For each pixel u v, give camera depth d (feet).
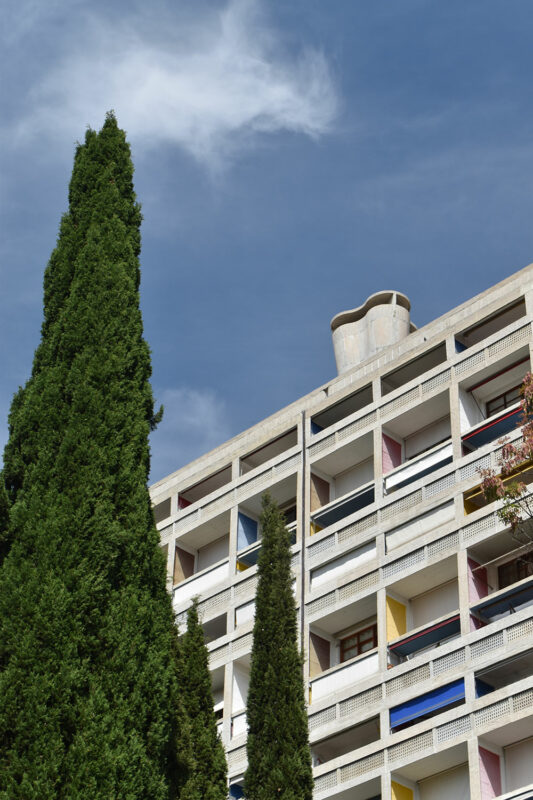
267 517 101.24
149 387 82.74
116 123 102.68
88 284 87.66
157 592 73.67
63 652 66.13
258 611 95.71
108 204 94.94
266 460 165.78
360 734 129.49
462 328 146.51
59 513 72.13
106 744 63.77
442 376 144.77
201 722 87.20
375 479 144.56
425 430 148.25
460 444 137.90
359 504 147.13
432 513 136.15
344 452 152.15
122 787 63.26
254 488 159.33
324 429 158.71
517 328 140.05
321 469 154.81
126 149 101.09
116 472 75.77
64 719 64.23
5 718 63.46
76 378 80.23
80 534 71.31
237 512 159.33
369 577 137.18
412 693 124.77
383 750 123.34
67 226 93.97
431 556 132.46
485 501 134.31
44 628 66.59
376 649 131.54
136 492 75.41
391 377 154.20
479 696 120.26
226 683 144.87
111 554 71.41
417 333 156.35
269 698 90.33
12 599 67.72
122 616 69.67
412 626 133.90
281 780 85.15
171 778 70.79
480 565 128.16
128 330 84.74
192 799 71.15
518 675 120.98
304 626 139.64
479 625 125.08
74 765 62.49
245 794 86.43
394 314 171.32
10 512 72.43
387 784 120.88
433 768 120.88
